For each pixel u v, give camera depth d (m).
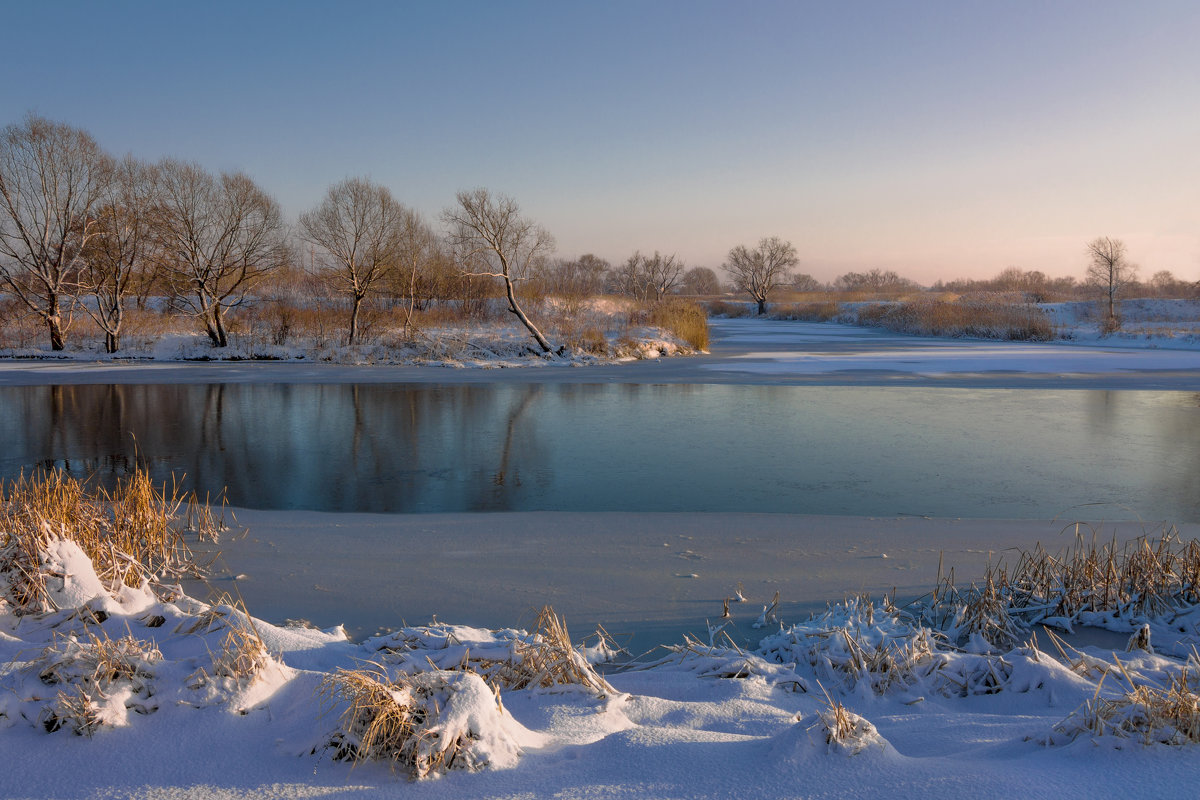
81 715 2.94
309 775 2.69
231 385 23.14
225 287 33.78
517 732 3.01
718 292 154.88
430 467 12.12
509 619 5.84
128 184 31.44
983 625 5.43
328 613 5.95
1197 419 16.91
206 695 3.16
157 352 31.47
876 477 11.42
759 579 6.80
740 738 3.18
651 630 5.63
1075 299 89.12
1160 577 6.22
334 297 37.75
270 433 15.18
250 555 7.50
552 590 6.50
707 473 11.70
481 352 30.66
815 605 6.14
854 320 73.81
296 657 4.38
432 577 6.83
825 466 12.20
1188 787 2.48
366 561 7.31
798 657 4.81
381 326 32.88
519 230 30.08
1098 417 17.27
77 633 4.62
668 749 2.88
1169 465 12.24
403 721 2.76
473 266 31.00
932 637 5.10
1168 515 9.31
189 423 16.33
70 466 12.14
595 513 9.23
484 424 16.30
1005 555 7.54
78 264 32.91
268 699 3.25
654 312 41.00
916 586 6.61
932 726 3.60
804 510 9.58
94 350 32.62
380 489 10.69
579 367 28.70
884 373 26.81
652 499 10.12
